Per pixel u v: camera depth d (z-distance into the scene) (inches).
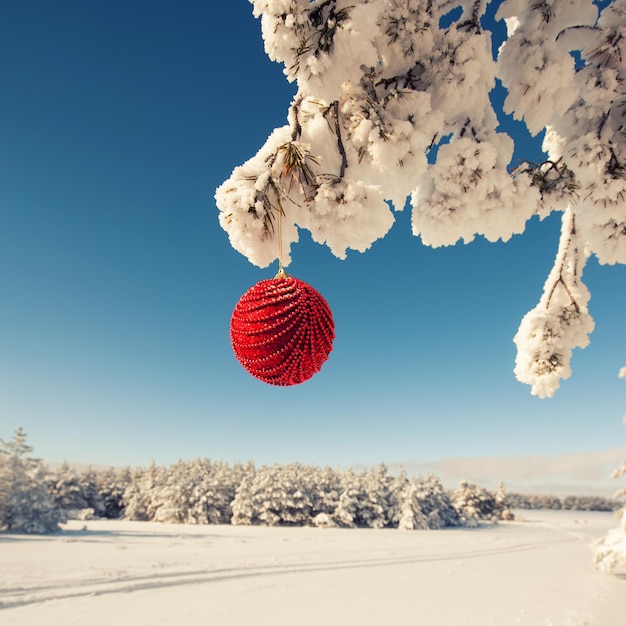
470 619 468.8
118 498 2819.9
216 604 535.2
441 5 90.4
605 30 99.7
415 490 2222.0
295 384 68.7
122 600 544.1
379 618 480.1
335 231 83.0
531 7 97.0
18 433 1392.7
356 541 1366.9
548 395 131.9
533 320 132.8
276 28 75.5
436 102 86.3
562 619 455.2
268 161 84.5
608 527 2375.7
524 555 1055.6
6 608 499.8
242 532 1649.9
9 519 1310.3
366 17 72.4
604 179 99.0
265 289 64.6
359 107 81.2
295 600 563.5
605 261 111.5
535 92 94.6
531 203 87.4
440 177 85.3
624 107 103.6
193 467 2672.2
